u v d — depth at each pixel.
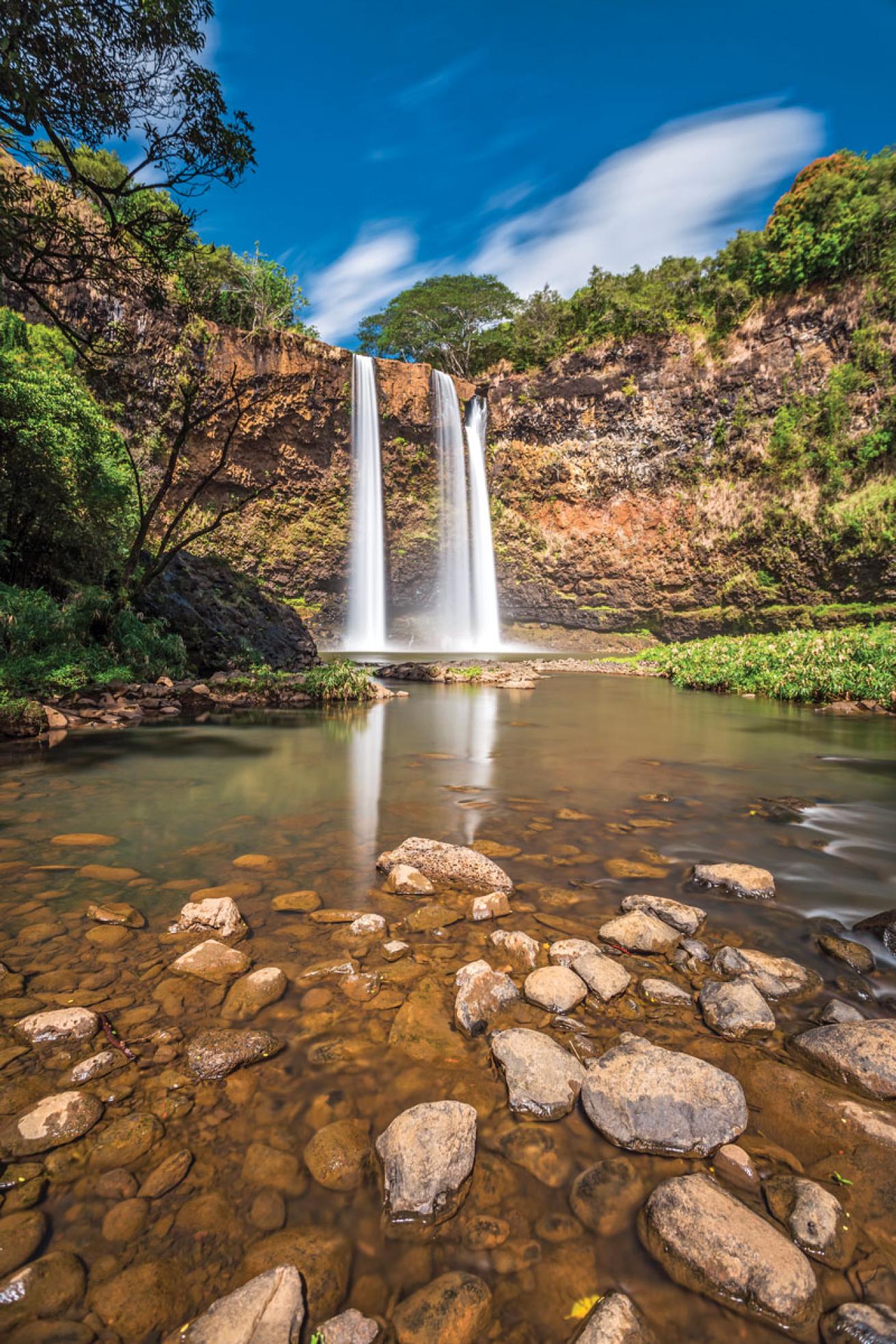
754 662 14.96
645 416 38.59
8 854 3.54
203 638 15.08
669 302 37.81
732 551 37.19
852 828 4.32
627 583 40.62
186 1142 1.51
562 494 41.31
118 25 7.11
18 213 8.37
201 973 2.25
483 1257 1.25
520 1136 1.56
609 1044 1.93
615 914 2.90
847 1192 1.41
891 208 31.89
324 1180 1.42
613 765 6.48
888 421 32.84
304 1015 2.02
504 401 41.72
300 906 2.89
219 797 4.92
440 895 3.06
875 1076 1.74
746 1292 1.17
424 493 41.03
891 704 11.20
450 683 16.97
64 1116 1.54
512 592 44.22
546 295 41.16
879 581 32.50
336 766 6.21
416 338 48.59
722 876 3.24
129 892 3.01
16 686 9.12
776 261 34.91
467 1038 1.94
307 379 34.56
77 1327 1.09
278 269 38.44
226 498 35.22
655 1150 1.52
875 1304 1.15
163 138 8.12
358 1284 1.20
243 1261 1.23
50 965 2.31
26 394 12.59
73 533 14.48
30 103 6.93
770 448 35.91
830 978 2.37
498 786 5.45
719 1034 2.00
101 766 6.03
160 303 10.80
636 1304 1.16
